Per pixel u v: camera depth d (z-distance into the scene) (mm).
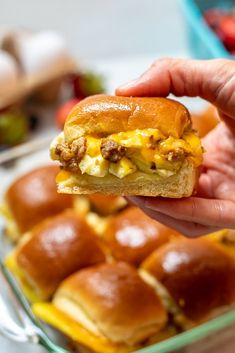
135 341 345
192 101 521
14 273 394
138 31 735
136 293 350
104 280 355
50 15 775
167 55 683
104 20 760
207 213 295
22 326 338
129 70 650
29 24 754
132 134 265
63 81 611
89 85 579
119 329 339
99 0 801
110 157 262
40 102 607
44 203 420
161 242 391
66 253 379
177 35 722
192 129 288
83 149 267
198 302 359
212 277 365
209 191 342
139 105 269
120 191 273
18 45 584
